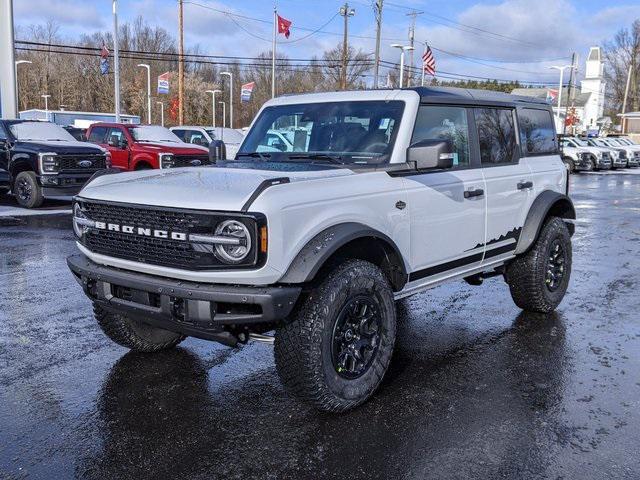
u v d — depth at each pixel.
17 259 8.40
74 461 3.33
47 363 4.69
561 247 6.14
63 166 13.71
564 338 5.45
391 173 4.24
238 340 3.71
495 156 5.44
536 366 4.78
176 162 16.50
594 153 33.00
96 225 3.92
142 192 3.76
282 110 5.14
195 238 3.43
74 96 86.19
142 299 3.77
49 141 14.30
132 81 83.00
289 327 3.63
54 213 13.16
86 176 14.10
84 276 4.05
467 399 4.16
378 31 38.66
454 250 4.84
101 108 86.00
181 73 39.38
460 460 3.36
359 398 3.90
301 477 3.19
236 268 3.41
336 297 3.66
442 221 4.65
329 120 4.79
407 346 5.22
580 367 4.76
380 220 4.05
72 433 3.63
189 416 3.86
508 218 5.46
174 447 3.48
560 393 4.27
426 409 3.99
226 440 3.57
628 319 6.05
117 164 17.12
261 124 5.22
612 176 30.42
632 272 8.30
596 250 10.04
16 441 3.53
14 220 12.05
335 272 3.74
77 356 4.84
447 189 4.67
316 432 3.67
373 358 4.01
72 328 5.51
